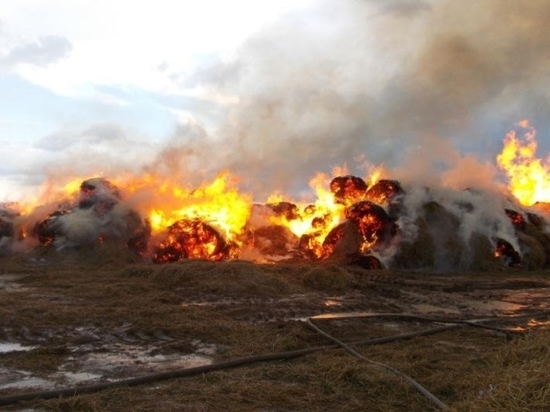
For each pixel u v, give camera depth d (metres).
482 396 5.71
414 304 12.25
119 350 8.02
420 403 6.09
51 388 6.38
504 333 9.19
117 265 17.52
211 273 13.66
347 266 18.16
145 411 5.71
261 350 7.98
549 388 5.18
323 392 6.37
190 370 6.89
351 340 8.69
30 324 9.29
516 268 19.59
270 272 14.84
